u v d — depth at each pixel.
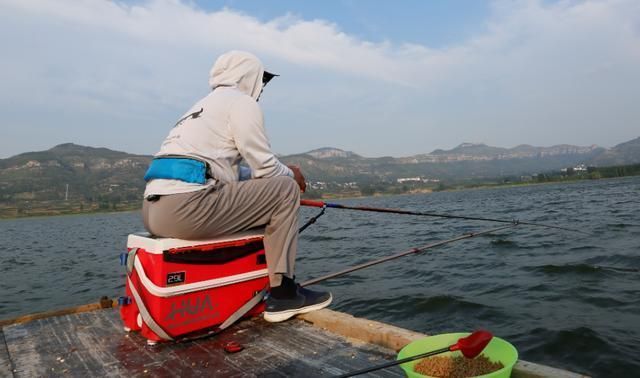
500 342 1.67
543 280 6.74
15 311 7.61
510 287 6.47
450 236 14.29
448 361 1.67
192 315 2.33
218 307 2.43
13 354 2.30
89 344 2.39
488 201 42.78
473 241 11.76
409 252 3.69
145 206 2.38
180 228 2.22
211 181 2.31
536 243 10.62
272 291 2.54
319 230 20.05
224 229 2.38
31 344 2.45
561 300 5.62
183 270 2.28
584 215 18.19
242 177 2.97
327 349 2.14
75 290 9.13
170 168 2.24
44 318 2.99
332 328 2.40
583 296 5.72
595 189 55.72
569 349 4.12
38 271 12.34
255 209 2.42
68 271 11.93
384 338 2.13
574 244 10.03
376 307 5.98
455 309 5.61
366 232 17.86
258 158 2.45
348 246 13.14
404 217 28.20
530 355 4.09
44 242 24.84
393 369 1.88
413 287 6.94
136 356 2.18
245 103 2.46
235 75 2.69
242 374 1.90
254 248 2.58
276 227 2.49
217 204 2.27
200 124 2.39
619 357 3.86
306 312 2.57
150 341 2.30
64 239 26.67
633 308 5.10
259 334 2.40
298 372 1.89
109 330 2.63
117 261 13.37
